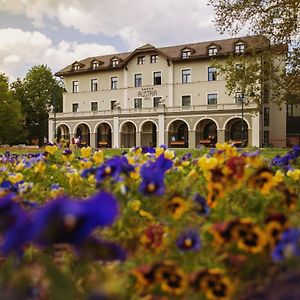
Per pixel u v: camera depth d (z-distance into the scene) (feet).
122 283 5.80
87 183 12.55
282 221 5.98
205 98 154.20
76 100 180.55
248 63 60.03
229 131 147.84
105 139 175.22
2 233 4.58
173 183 10.56
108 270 6.40
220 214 8.03
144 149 18.95
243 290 5.45
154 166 10.84
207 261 6.49
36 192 10.65
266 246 5.89
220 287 5.38
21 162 15.98
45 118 214.48
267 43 57.16
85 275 5.79
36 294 4.62
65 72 181.68
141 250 7.36
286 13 51.01
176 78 159.43
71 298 4.49
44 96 211.61
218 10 53.52
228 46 155.94
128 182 8.93
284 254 5.12
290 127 156.15
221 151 11.91
